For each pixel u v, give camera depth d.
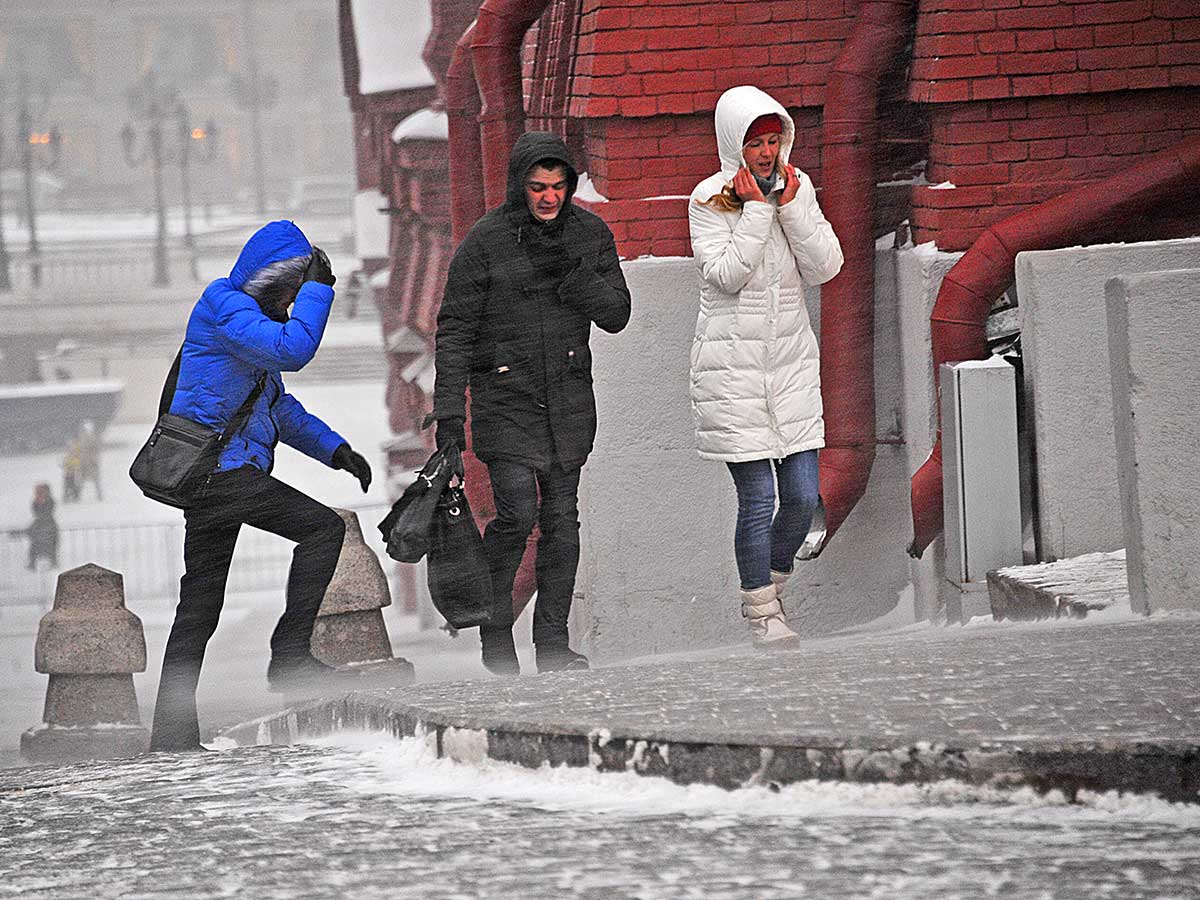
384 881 12.16
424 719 16.88
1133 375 23.77
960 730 14.29
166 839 14.18
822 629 36.50
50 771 19.66
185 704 26.02
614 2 34.97
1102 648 19.44
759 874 11.74
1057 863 11.79
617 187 35.31
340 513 31.72
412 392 99.94
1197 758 13.58
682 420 35.50
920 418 34.56
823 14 35.44
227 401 25.28
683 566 35.75
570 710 16.28
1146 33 33.62
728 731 14.56
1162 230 33.56
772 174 27.28
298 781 16.59
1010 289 34.38
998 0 33.53
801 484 27.75
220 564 26.03
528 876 12.02
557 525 27.11
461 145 46.84
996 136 33.81
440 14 82.50
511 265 26.16
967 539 30.20
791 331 27.25
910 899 11.02
